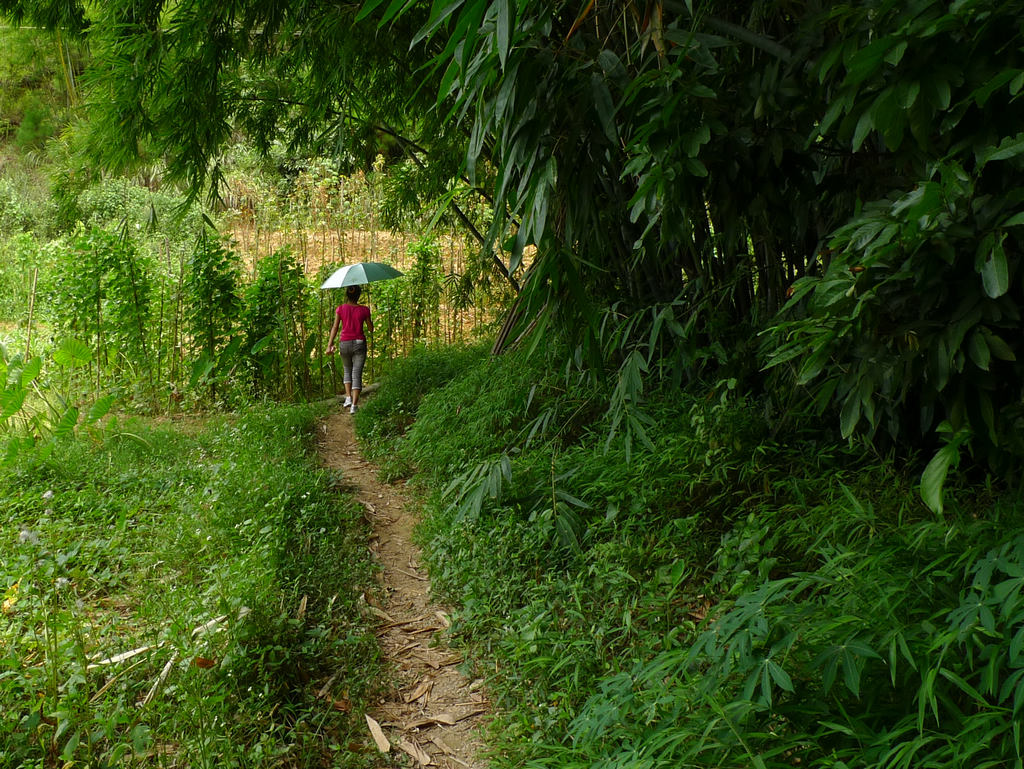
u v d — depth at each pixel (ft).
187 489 15.53
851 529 9.81
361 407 25.08
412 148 26.55
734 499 12.27
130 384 25.84
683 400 14.79
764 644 6.88
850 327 7.22
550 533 12.86
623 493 12.57
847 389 8.68
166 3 16.96
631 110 8.66
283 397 26.99
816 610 7.00
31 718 7.94
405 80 21.11
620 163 13.34
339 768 8.56
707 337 15.37
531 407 17.61
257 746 7.88
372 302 30.32
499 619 11.15
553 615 10.66
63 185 20.54
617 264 16.16
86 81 16.89
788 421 12.80
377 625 11.93
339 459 20.99
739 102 8.53
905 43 5.82
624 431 14.40
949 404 7.72
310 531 14.11
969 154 6.74
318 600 11.82
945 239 6.52
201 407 25.53
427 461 18.30
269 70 23.07
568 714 8.68
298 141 24.06
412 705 10.04
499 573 12.13
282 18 17.51
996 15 5.55
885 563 7.90
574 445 15.42
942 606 7.00
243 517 14.14
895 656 5.84
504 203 9.07
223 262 26.23
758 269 12.67
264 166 40.91
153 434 20.08
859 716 6.30
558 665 9.17
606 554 11.33
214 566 11.49
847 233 7.21
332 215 43.14
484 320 33.88
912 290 7.14
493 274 29.40
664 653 7.45
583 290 10.00
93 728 8.22
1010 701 6.14
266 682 9.04
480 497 12.60
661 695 7.18
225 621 9.94
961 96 6.31
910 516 9.91
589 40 8.50
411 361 26.63
